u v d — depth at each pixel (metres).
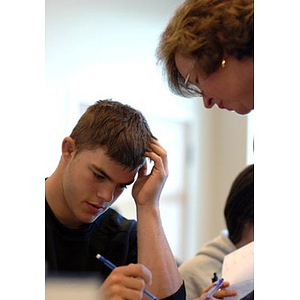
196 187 4.25
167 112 3.97
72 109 3.21
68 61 3.20
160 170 1.41
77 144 1.32
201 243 4.27
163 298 1.34
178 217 4.16
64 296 1.11
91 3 3.27
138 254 1.37
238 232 1.83
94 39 3.32
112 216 1.47
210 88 1.16
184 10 1.16
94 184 1.29
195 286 1.76
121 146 1.27
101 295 1.14
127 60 3.59
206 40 1.09
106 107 1.35
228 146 4.31
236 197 1.83
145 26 3.62
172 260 1.39
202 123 4.25
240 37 1.07
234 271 1.36
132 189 1.43
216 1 1.11
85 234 1.34
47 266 1.22
